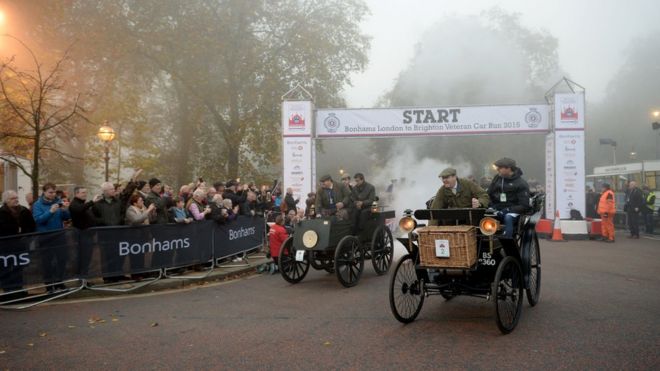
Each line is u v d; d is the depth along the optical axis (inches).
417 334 205.0
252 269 394.6
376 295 290.0
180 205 382.0
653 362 165.6
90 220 315.9
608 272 356.2
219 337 206.7
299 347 190.5
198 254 366.9
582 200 644.7
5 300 273.3
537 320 224.1
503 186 239.3
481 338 197.5
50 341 204.1
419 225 231.1
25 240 276.4
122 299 291.3
